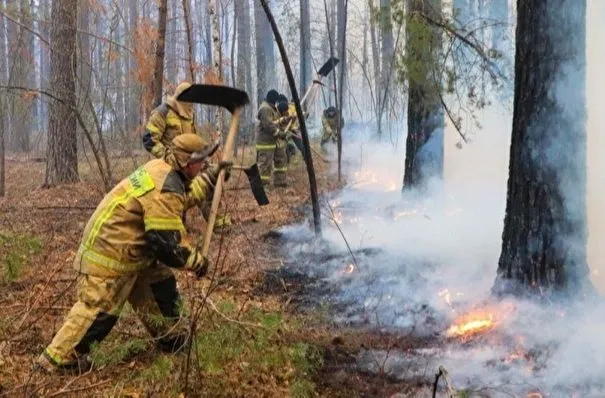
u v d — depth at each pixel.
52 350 3.82
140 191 3.81
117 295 3.91
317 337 4.66
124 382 3.74
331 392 3.83
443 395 3.76
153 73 9.53
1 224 8.05
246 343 3.83
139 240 3.90
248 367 3.87
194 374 3.84
